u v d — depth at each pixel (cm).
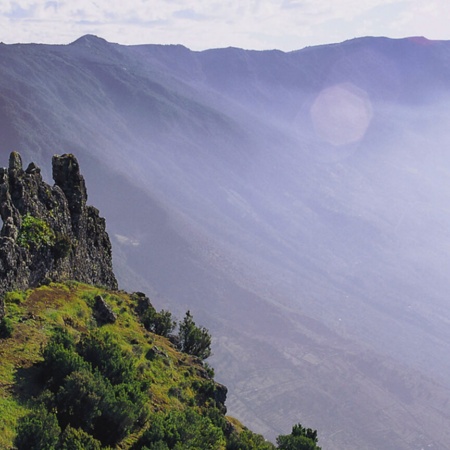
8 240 4675
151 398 4038
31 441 2722
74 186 6272
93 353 3794
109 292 6025
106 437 3175
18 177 5406
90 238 6600
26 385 3328
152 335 5425
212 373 5431
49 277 5172
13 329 3900
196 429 3572
